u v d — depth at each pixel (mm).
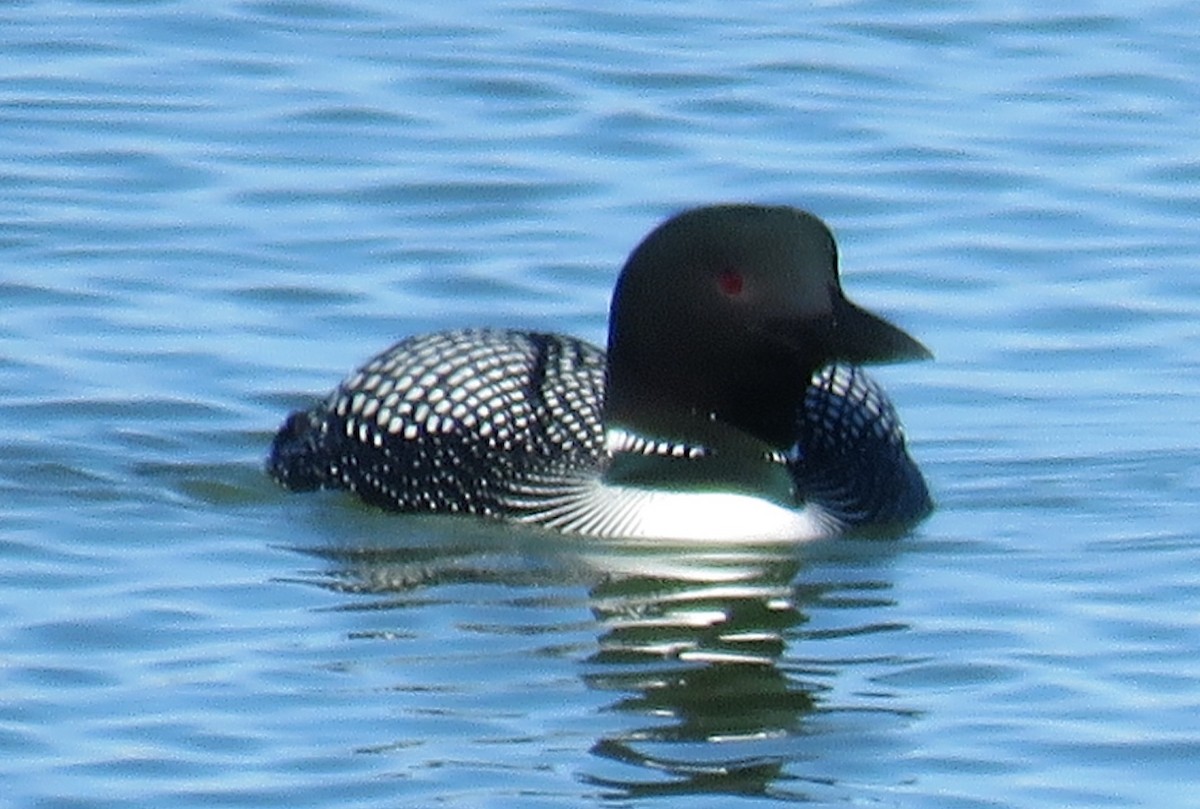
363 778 11484
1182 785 11484
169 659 12648
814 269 14117
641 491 14320
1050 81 20234
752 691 12383
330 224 18094
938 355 16594
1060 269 17672
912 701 12312
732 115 19625
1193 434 15547
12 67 20172
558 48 20594
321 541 14227
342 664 12633
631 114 19594
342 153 19031
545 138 19281
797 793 11430
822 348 14016
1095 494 14820
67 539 14094
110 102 19656
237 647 12805
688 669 12633
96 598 13328
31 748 11711
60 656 12633
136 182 18578
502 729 11977
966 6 21422
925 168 18891
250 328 16734
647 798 11375
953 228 18172
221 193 18453
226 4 21219
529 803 11305
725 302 14156
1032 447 15422
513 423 14656
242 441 15492
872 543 14234
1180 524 14391
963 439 15555
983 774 11594
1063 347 16719
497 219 18219
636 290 14336
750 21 21141
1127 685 12398
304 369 16266
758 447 14414
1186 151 19156
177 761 11617
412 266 17547
